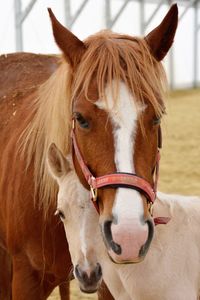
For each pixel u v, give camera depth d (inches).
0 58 175.6
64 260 126.0
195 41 1024.9
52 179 118.2
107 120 97.4
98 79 99.9
